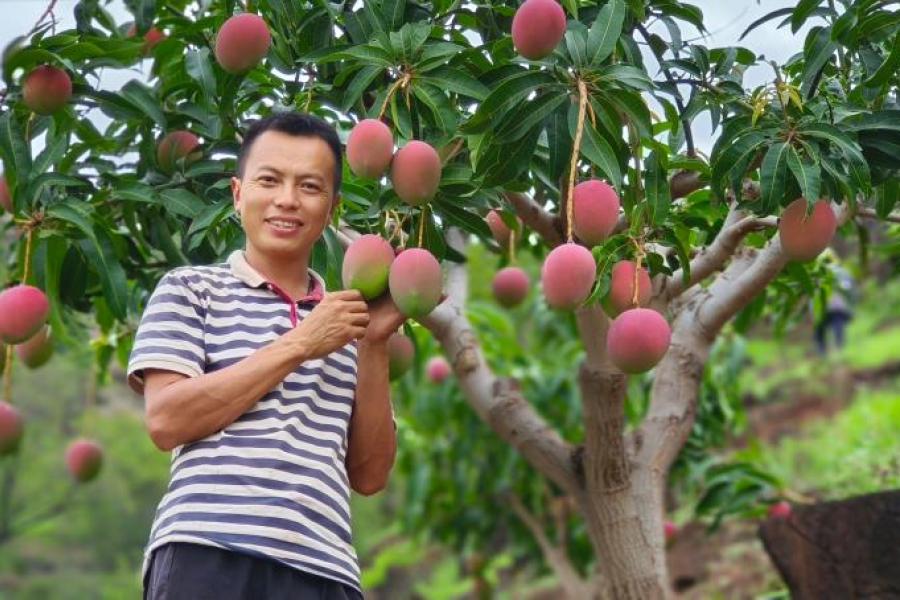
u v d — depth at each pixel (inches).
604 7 87.0
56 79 99.2
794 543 130.5
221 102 101.7
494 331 188.4
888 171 95.0
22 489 561.6
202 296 74.4
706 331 123.7
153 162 108.6
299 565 69.5
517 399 125.7
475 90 89.0
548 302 80.0
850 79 104.8
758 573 226.1
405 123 89.1
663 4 100.1
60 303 112.0
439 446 226.4
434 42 90.7
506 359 191.9
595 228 84.1
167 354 71.4
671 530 177.0
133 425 574.2
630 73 85.1
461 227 92.4
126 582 539.8
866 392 314.7
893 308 391.5
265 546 68.9
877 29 97.3
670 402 123.0
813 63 98.8
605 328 113.7
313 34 101.3
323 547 70.6
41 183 99.8
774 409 336.2
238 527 69.0
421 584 353.1
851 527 126.9
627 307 85.7
